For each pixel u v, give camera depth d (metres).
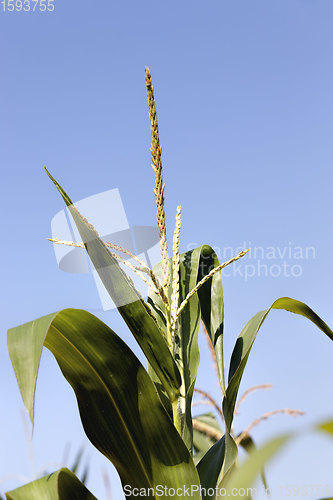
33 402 0.55
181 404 0.75
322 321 0.79
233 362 0.76
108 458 0.67
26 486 0.64
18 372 0.57
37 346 0.58
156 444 0.66
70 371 0.67
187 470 0.66
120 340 0.65
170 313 0.73
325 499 0.54
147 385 0.66
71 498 0.65
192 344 0.79
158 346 0.69
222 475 0.68
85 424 0.67
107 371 0.66
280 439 0.26
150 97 0.73
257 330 0.74
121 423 0.67
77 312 0.64
